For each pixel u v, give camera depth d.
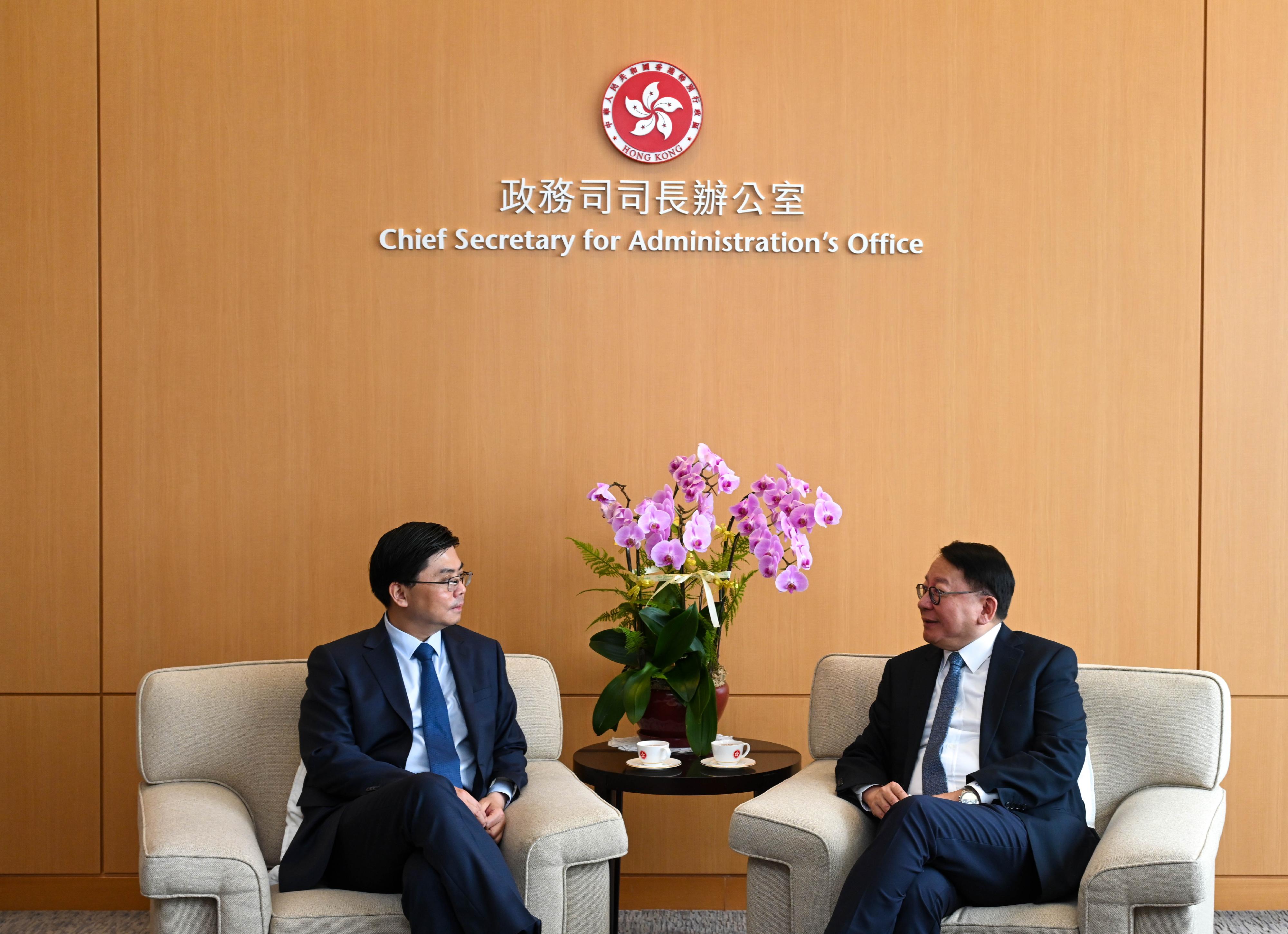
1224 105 3.63
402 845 2.46
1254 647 3.60
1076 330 3.64
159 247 3.58
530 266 3.64
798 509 3.12
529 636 3.62
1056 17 3.65
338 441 3.61
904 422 3.64
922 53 3.65
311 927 2.39
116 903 3.55
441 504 3.62
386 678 2.82
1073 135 3.64
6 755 3.55
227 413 3.59
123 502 3.57
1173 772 2.82
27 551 3.56
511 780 2.79
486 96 3.64
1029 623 3.63
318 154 3.61
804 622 3.63
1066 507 3.63
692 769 2.96
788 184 3.65
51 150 3.57
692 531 3.04
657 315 3.64
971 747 2.78
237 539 3.59
